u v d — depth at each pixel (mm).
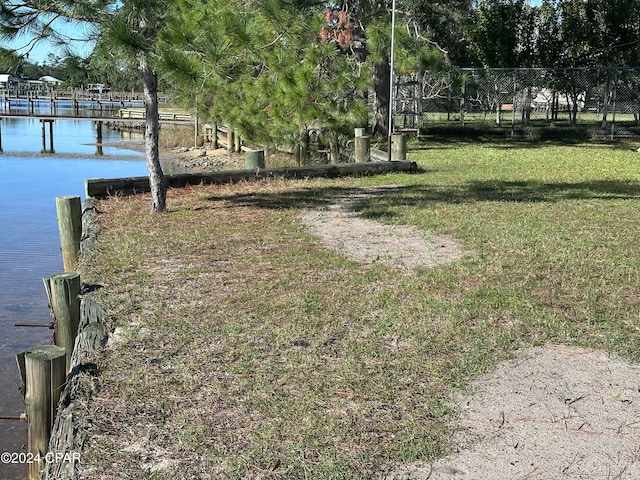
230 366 4133
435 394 3771
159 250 7039
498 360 4223
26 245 11312
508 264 6305
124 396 3744
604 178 12773
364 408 3607
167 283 5855
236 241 7449
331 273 6145
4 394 5875
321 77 14375
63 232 7664
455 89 24453
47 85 69125
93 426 3434
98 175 21844
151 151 9109
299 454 3193
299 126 14539
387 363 4156
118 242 7375
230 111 15281
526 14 28719
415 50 17953
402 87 23250
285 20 10523
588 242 7156
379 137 21938
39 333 7363
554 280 5777
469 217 8602
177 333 4676
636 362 4211
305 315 4984
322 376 3980
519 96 27203
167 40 7988
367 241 7426
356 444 3273
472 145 20828
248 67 13586
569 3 28531
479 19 29516
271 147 16531
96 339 4488
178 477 3021
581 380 3969
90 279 5941
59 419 3549
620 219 8445
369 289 5629
